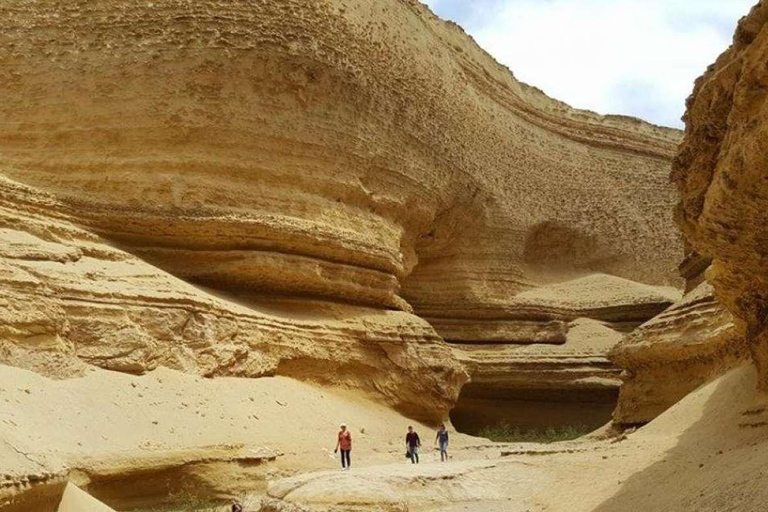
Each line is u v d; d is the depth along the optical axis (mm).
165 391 16594
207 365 18047
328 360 21656
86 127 21250
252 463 15562
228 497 14812
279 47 22922
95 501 9156
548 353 32781
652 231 39812
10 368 14539
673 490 11109
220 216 21047
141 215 20438
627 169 40625
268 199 22172
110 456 13453
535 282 35500
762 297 12844
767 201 9906
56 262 16938
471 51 36219
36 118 21344
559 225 36906
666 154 42156
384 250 24703
